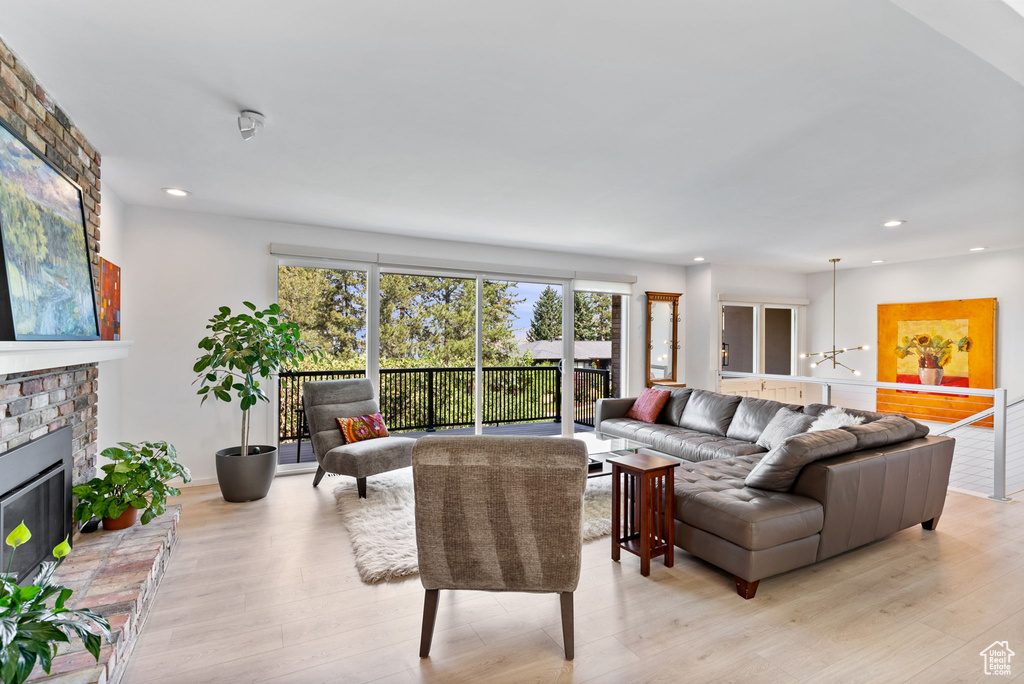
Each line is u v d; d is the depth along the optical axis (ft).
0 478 5.67
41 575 4.59
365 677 5.92
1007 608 7.46
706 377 21.79
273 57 5.94
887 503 9.29
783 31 5.32
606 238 16.56
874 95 6.75
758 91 6.67
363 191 11.37
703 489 8.93
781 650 6.46
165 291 13.08
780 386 24.11
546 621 7.16
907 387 14.34
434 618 6.37
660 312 22.02
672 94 6.78
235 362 11.46
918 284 20.97
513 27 5.31
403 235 16.21
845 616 7.25
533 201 12.09
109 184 10.94
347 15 5.13
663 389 17.49
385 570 8.41
